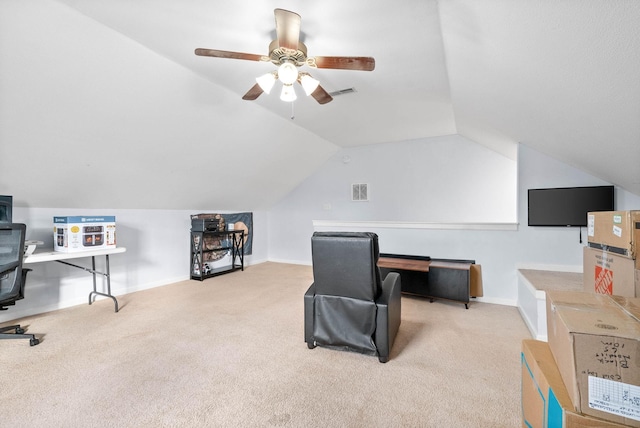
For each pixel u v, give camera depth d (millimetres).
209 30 2096
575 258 3262
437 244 3996
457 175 4789
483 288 3701
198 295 3928
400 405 1718
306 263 6105
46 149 2723
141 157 3379
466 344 2498
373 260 2119
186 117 3182
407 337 2635
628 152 1934
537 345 1330
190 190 4453
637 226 1435
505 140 3506
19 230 2420
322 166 5906
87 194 3492
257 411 1664
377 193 5414
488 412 1654
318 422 1579
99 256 3762
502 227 3578
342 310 2271
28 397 1765
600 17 991
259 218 6332
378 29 2025
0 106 2232
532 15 1177
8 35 1888
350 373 2053
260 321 2990
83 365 2125
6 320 2971
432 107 3516
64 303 3410
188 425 1554
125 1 1812
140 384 1905
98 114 2666
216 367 2117
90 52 2180
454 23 1664
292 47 1877
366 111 3691
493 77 1989
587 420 878
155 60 2451
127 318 3061
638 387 837
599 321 989
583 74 1370
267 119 3857
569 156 2818
